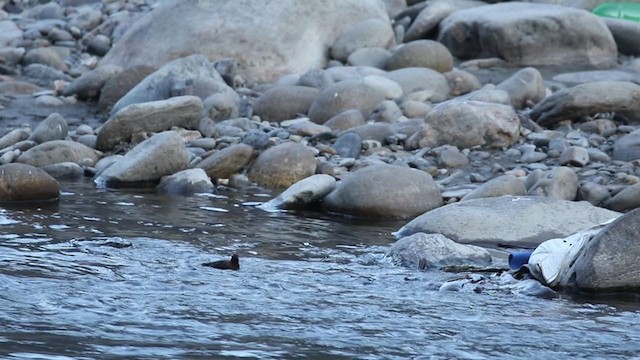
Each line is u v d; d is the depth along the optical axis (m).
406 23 71.81
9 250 31.88
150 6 77.88
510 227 35.97
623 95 50.44
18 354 22.73
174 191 42.28
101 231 35.09
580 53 65.00
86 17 74.62
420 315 26.97
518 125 48.31
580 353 24.42
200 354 23.23
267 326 25.50
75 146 46.34
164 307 26.70
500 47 65.06
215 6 65.00
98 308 26.38
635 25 67.00
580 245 30.98
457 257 32.47
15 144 47.66
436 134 47.78
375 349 24.09
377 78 55.69
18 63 66.75
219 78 57.66
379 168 40.22
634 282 29.92
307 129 49.25
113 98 57.62
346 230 37.12
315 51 64.62
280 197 40.50
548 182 40.66
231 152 44.31
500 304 28.41
